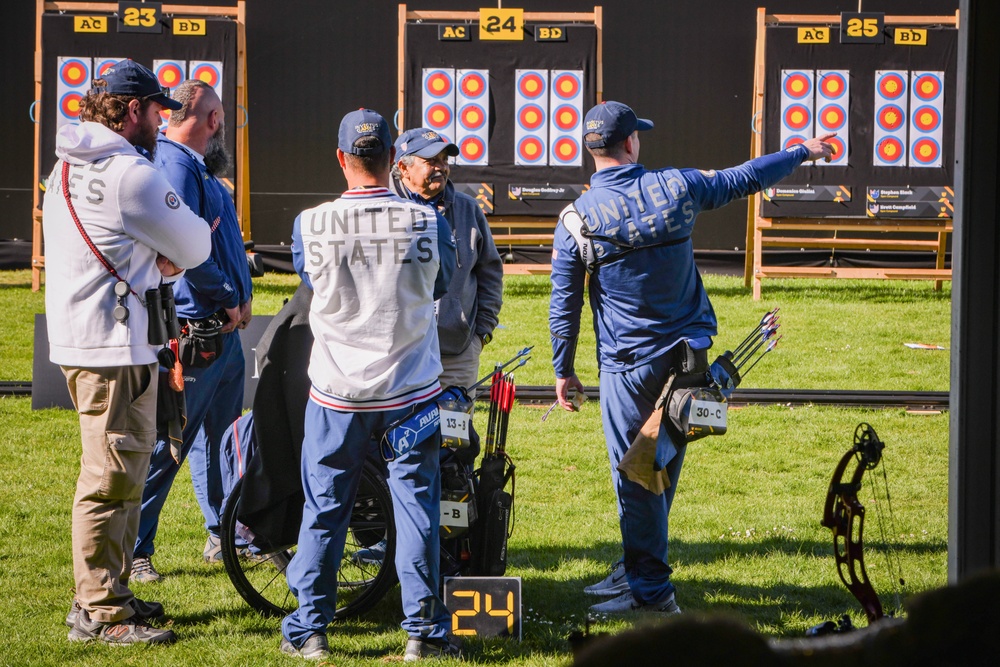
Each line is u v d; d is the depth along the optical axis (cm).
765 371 1623
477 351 841
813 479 1123
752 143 2411
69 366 644
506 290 2306
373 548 826
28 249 2697
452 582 685
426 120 2391
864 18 2350
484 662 640
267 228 2822
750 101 2725
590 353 1769
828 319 2011
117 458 652
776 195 2308
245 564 848
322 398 628
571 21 2492
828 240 2398
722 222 2783
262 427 685
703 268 2711
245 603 760
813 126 2367
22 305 2173
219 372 819
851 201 2347
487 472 717
